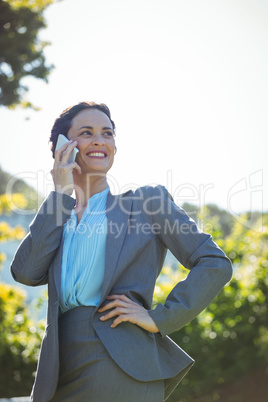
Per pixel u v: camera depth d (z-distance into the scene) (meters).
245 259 6.63
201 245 2.09
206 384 5.82
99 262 2.07
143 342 1.98
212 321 5.97
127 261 2.04
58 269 2.10
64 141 2.33
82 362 1.95
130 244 2.07
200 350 5.86
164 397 2.07
